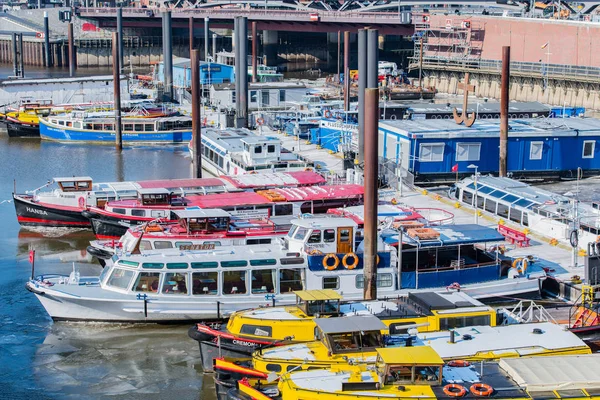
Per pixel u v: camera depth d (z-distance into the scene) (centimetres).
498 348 5862
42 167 15762
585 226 9594
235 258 7675
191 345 7469
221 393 6028
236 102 18138
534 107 18062
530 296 8119
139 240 8194
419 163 13350
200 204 10231
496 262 8156
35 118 19400
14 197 11481
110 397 6556
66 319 7850
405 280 7844
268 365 5891
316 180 11406
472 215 10962
